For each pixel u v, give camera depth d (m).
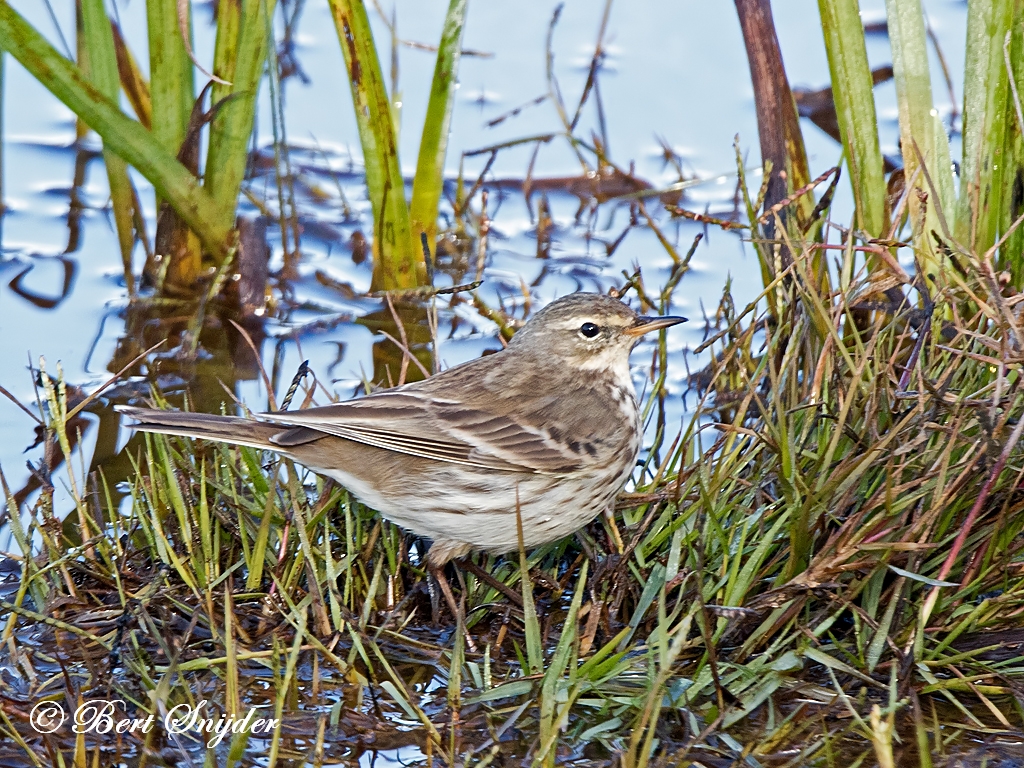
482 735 8.91
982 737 8.84
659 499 10.89
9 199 17.66
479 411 10.51
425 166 15.68
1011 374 10.41
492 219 17.72
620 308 11.35
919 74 12.12
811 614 9.77
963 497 9.95
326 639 9.94
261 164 18.67
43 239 16.83
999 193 12.03
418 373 14.43
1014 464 9.99
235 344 15.01
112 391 13.82
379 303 15.84
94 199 17.91
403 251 15.65
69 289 15.77
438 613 10.52
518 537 9.62
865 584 9.66
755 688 9.11
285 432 10.16
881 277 11.59
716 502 10.51
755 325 11.88
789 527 9.86
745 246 16.84
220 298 15.66
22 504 11.90
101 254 16.62
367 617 10.09
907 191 11.70
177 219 15.69
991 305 10.62
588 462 10.49
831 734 8.84
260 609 10.30
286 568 10.45
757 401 10.20
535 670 9.24
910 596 9.82
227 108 14.99
